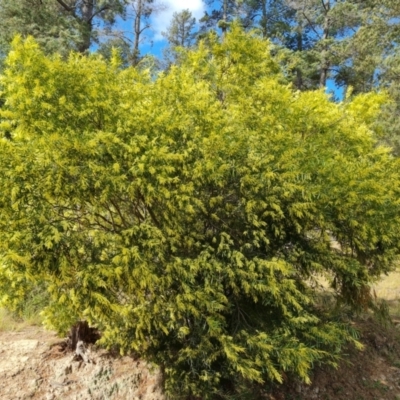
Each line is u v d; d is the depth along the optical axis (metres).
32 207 2.90
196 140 3.32
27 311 5.01
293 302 3.25
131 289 3.10
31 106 3.07
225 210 3.46
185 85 3.52
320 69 16.62
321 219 3.62
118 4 13.06
